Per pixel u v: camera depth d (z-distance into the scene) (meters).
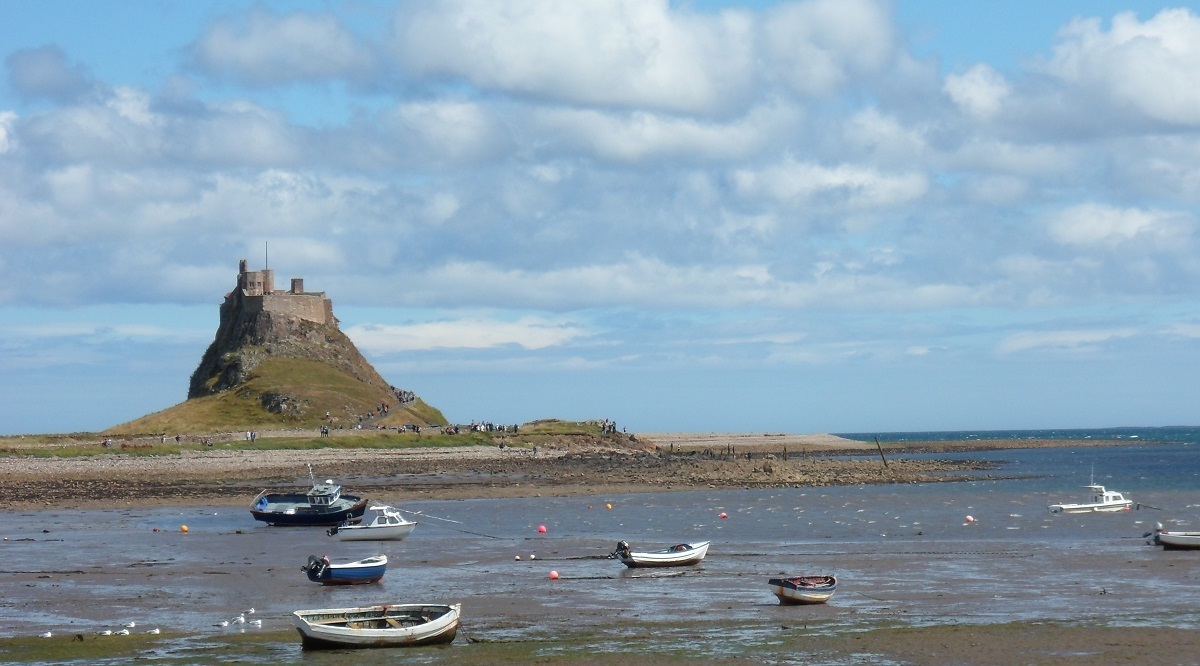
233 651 36.78
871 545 63.34
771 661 34.50
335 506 77.25
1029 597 45.47
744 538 67.75
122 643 38.09
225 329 194.12
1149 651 34.81
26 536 69.81
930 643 36.31
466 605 45.09
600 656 35.41
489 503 92.81
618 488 106.56
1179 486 111.25
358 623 37.91
